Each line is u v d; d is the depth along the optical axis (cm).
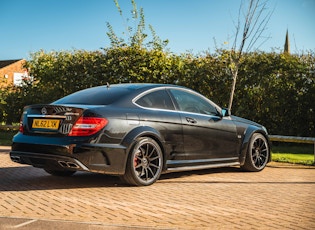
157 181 633
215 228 382
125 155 561
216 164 683
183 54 1282
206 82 1230
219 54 1218
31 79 1600
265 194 543
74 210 444
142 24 1369
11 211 437
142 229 375
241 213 441
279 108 1184
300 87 1171
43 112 571
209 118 680
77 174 695
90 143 535
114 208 456
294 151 1135
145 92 617
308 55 1175
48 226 381
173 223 398
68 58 1428
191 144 644
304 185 615
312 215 436
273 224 399
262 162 759
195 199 507
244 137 729
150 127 591
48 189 561
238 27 1162
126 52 1302
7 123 1625
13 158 593
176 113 635
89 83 1353
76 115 545
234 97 1209
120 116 565
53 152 543
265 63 1184
